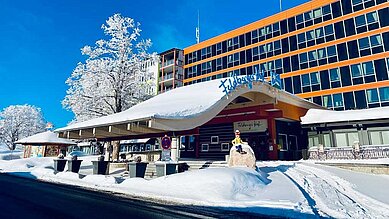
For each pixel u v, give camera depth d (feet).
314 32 120.16
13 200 30.30
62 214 23.21
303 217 22.91
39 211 24.36
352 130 77.36
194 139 92.43
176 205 27.81
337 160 61.31
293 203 26.94
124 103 100.99
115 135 65.77
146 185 38.93
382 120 68.18
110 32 103.71
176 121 44.93
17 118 211.61
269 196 30.12
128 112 57.98
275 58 131.03
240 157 43.32
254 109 72.84
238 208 25.99
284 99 75.00
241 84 57.57
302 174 45.96
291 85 122.21
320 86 113.29
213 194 30.58
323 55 115.24
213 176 34.60
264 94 69.77
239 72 144.97
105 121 53.26
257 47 139.95
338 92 107.86
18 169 80.12
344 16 112.16
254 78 62.39
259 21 142.10
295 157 79.82
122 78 100.32
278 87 71.36
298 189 33.32
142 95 106.11
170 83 177.68
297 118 80.94
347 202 29.37
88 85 99.14
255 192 32.04
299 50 123.34
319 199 29.84
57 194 35.19
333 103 108.47
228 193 30.66
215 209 25.90
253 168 41.57
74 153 128.67
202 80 163.32
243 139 77.87
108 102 99.09
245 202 27.81
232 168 38.88
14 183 47.85
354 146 64.85
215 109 51.13
